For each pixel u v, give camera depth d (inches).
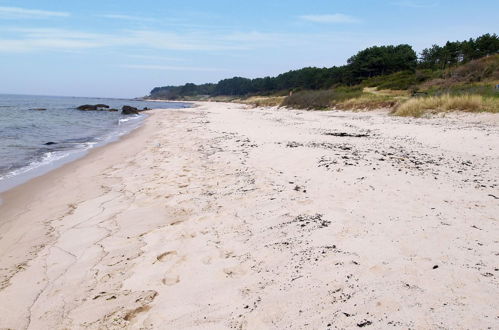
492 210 183.3
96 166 375.2
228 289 129.7
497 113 561.9
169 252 162.4
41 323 118.8
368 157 323.3
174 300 126.2
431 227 161.8
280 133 545.0
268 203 211.8
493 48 1663.4
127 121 1104.8
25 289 139.8
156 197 243.0
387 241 150.1
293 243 157.9
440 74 1365.7
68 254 167.8
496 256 133.9
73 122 1023.0
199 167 323.9
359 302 111.3
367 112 885.2
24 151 481.4
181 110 1866.4
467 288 113.4
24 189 289.6
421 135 454.9
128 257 160.4
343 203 200.7
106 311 122.7
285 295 121.0
